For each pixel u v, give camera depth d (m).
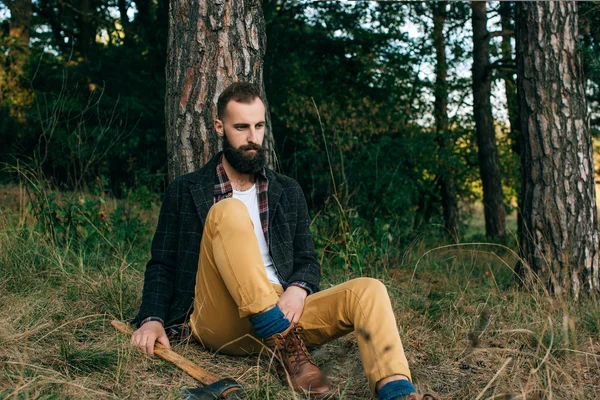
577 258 4.56
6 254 3.83
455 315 3.53
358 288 2.36
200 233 2.71
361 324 2.27
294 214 2.80
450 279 4.63
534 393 2.23
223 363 2.69
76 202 4.84
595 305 3.62
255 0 3.67
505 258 6.53
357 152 8.09
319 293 2.54
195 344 2.83
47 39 15.62
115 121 11.45
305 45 11.69
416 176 10.40
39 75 12.46
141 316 2.67
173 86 3.62
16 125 11.37
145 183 9.27
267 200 2.72
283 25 11.98
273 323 2.34
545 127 4.69
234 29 3.57
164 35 12.11
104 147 10.38
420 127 10.98
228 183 2.73
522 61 4.81
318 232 4.96
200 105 3.56
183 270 2.73
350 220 5.05
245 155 2.61
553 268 4.56
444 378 2.64
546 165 4.67
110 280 3.56
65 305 3.19
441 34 11.82
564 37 4.70
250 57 3.64
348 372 2.66
